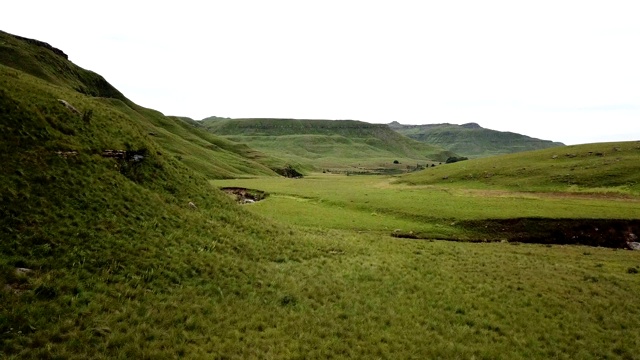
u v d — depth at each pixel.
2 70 32.56
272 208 64.06
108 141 32.19
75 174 25.56
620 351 18.94
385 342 18.05
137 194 28.31
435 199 74.38
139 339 14.91
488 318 21.78
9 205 20.06
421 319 20.89
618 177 79.50
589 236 49.88
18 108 27.28
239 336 16.67
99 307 16.33
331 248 34.75
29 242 18.70
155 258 21.88
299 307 20.73
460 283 27.59
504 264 33.78
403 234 50.31
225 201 38.53
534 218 53.81
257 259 27.31
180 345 15.04
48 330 14.13
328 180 138.00
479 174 102.62
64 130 29.31
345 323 19.45
